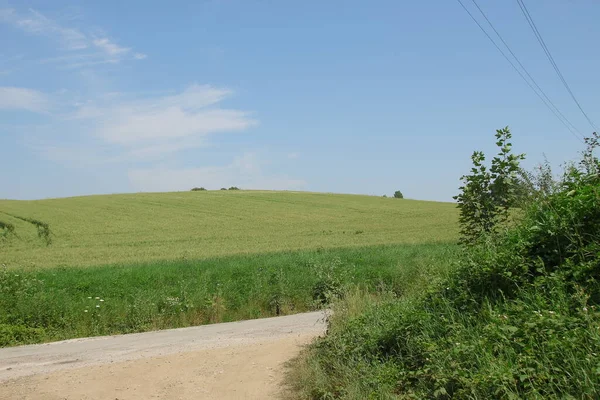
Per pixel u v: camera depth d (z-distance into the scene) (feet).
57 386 25.84
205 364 28.55
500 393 14.42
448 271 24.72
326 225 177.99
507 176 27.78
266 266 76.84
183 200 240.12
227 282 66.59
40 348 41.09
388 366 19.94
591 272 18.16
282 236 152.46
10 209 196.54
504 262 21.07
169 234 158.30
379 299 32.12
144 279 68.28
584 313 15.81
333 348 24.22
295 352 29.35
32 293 56.18
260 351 30.91
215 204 228.63
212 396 22.97
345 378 20.52
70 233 155.74
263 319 54.60
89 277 69.92
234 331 44.60
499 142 28.50
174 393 23.77
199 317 57.67
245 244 135.44
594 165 25.36
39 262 106.22
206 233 160.76
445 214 203.00
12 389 25.70
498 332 16.67
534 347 15.61
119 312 54.90
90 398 23.63
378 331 23.00
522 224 23.94
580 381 13.62
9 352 39.58
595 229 20.22
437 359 17.83
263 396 22.30
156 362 30.01
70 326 50.98
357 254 88.48
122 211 203.21
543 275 20.15
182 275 71.56
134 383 25.75
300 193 282.97
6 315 49.49
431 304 22.80
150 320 54.70
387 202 246.47
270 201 242.99
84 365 30.99
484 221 27.86
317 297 61.57
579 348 14.60
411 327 21.30
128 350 36.68
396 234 149.48
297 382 23.09
